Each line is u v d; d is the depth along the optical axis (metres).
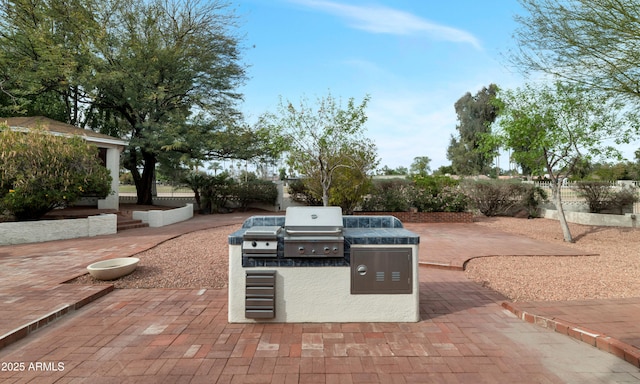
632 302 4.58
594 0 7.04
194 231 11.72
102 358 3.19
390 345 3.43
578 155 9.49
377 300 3.99
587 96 8.47
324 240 3.89
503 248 8.69
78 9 16.78
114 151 15.64
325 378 2.85
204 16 19.23
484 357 3.21
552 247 8.90
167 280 5.75
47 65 14.97
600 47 7.31
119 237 10.41
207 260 7.13
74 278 5.77
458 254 7.85
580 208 16.84
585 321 3.88
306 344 3.45
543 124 9.51
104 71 16.58
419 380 2.82
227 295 5.04
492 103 10.45
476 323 4.01
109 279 5.67
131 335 3.69
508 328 3.88
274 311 3.90
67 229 10.28
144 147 17.55
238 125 19.59
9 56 15.63
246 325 3.92
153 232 11.54
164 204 22.11
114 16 18.08
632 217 12.78
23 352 3.32
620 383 2.79
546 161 10.10
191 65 18.64
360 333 3.71
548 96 9.19
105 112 20.48
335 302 3.97
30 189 9.78
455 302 4.76
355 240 3.97
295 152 11.05
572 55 7.66
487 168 43.88
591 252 8.29
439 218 15.00
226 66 19.45
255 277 3.88
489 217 17.12
